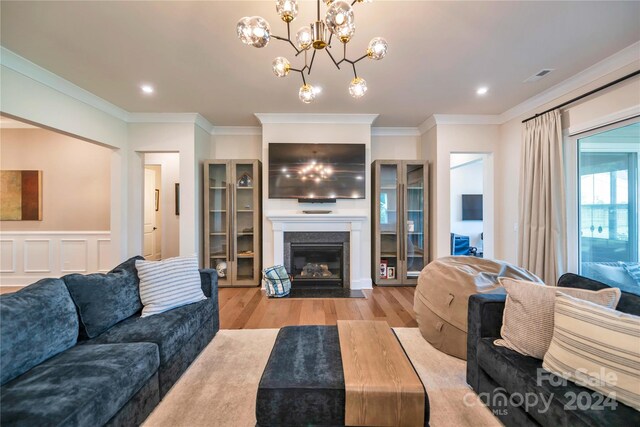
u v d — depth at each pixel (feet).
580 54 8.03
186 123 13.15
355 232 13.21
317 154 13.28
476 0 5.93
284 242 13.48
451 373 6.56
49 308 4.96
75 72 9.04
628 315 3.97
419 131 15.48
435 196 13.70
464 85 10.07
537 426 4.15
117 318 6.23
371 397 4.12
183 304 7.26
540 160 10.63
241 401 5.60
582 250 9.75
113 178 12.67
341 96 11.04
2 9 6.12
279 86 10.11
